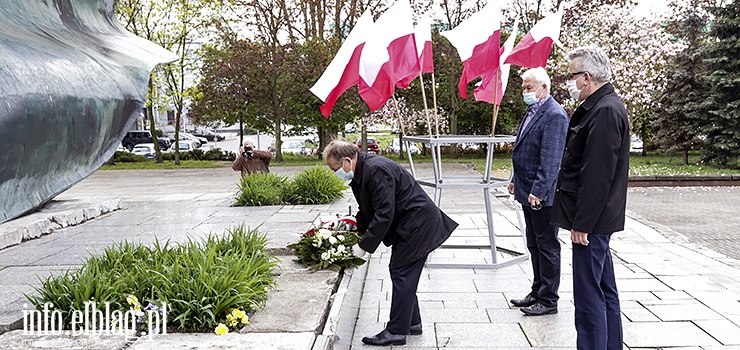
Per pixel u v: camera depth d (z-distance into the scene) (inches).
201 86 1038.4
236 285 142.6
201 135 2133.4
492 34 225.9
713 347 146.6
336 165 150.8
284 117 1065.5
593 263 129.4
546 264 173.2
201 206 386.0
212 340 124.0
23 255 226.5
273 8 1010.1
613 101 127.4
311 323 137.9
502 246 269.7
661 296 189.8
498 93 250.4
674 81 769.6
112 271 153.3
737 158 730.2
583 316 130.5
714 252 257.6
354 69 217.8
